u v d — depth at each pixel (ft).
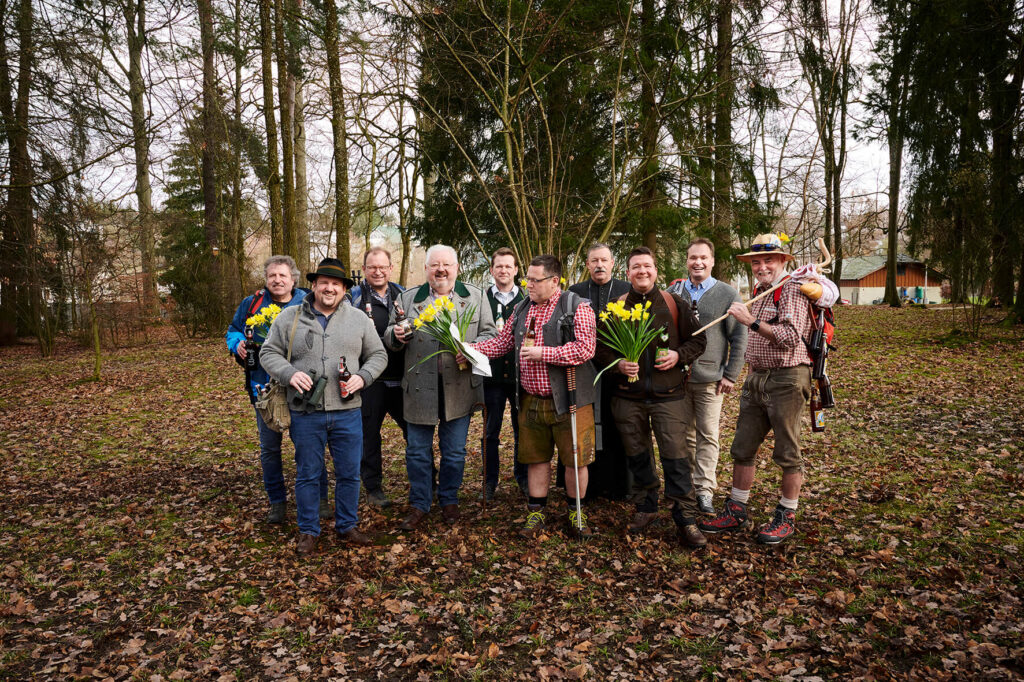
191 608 10.96
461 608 10.41
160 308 66.64
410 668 8.96
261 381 14.39
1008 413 21.65
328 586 11.43
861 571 11.00
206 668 9.07
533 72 37.81
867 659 8.50
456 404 13.80
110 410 30.71
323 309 12.85
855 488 15.53
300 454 12.67
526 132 39.81
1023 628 8.91
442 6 34.68
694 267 14.38
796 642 8.98
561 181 38.81
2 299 58.39
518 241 39.83
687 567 11.53
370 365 12.95
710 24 40.16
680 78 39.37
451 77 40.83
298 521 12.84
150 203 60.80
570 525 13.71
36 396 35.35
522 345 12.76
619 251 45.80
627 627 9.77
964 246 44.27
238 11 41.91
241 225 63.36
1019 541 11.75
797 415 12.09
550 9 35.63
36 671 9.12
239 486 17.98
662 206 40.91
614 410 13.03
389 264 15.30
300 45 48.21
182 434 25.18
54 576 12.30
